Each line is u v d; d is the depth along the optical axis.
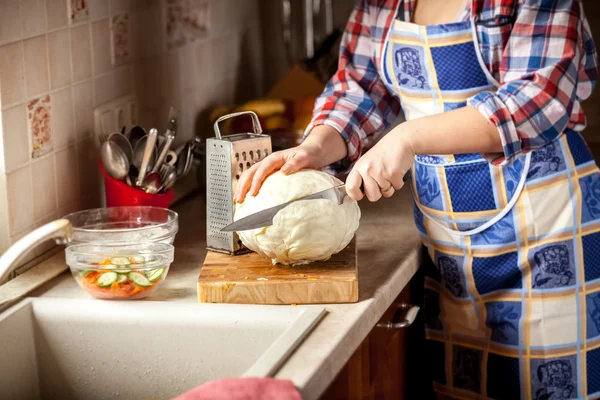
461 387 1.70
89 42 1.65
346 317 1.25
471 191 1.52
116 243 1.37
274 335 1.24
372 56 1.65
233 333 1.26
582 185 1.50
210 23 2.21
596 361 1.57
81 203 1.66
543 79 1.34
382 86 1.69
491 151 1.35
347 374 1.27
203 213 1.84
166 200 1.63
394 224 1.74
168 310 1.28
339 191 1.33
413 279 1.68
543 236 1.50
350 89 1.66
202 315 1.27
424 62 1.50
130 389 1.32
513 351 1.58
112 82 1.75
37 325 1.32
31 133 1.47
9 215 1.43
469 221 1.54
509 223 1.51
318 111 1.62
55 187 1.56
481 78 1.47
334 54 2.45
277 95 2.32
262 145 1.46
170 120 1.64
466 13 1.45
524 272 1.53
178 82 2.05
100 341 1.30
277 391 0.97
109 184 1.59
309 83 2.30
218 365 1.28
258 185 1.37
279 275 1.33
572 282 1.52
